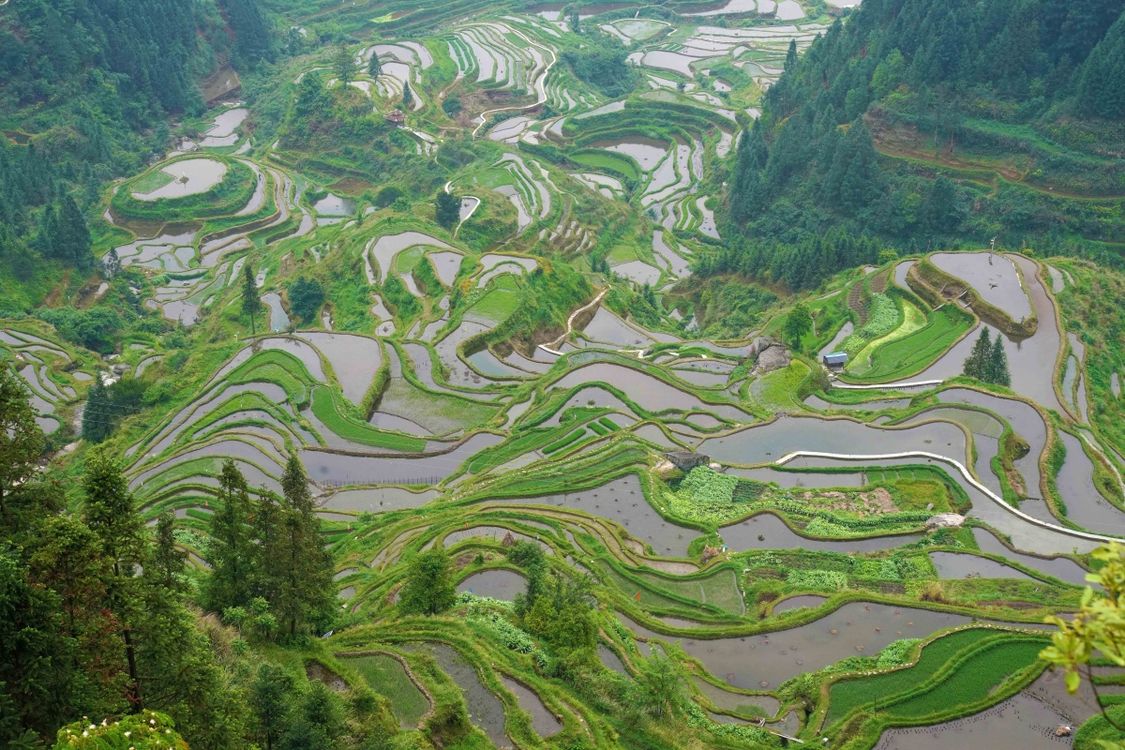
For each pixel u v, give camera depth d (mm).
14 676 28609
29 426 34219
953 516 69000
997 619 54938
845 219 140750
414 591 54281
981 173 135750
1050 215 127250
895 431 82188
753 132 160500
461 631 50531
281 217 168000
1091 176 127438
